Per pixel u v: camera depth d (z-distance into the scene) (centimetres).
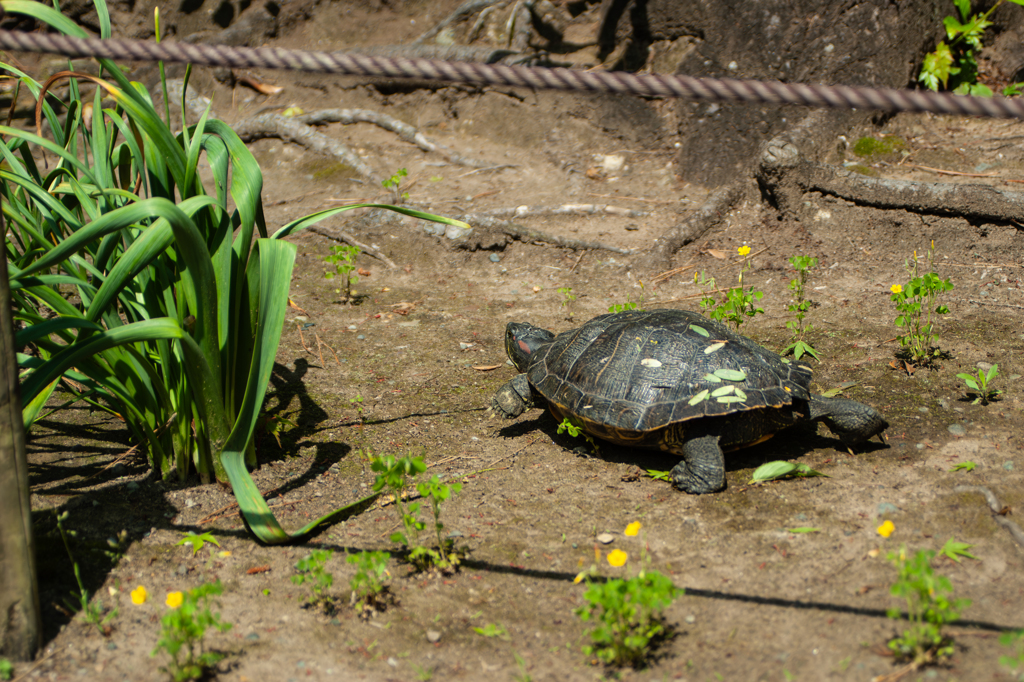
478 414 425
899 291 442
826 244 604
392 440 398
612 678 236
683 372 346
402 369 477
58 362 268
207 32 1054
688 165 736
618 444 367
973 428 371
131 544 309
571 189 736
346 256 671
